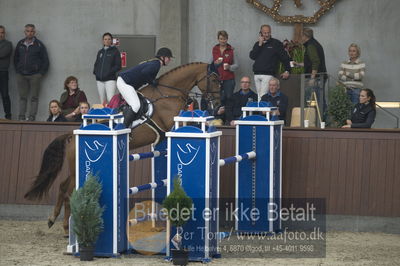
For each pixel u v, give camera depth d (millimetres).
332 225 11000
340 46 15828
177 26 15812
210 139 8742
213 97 10930
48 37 16734
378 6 15711
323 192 11031
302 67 14570
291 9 15922
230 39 16156
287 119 14133
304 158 11109
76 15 16656
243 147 10547
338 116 12656
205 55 16266
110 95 15477
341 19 15812
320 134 11109
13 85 16781
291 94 14188
